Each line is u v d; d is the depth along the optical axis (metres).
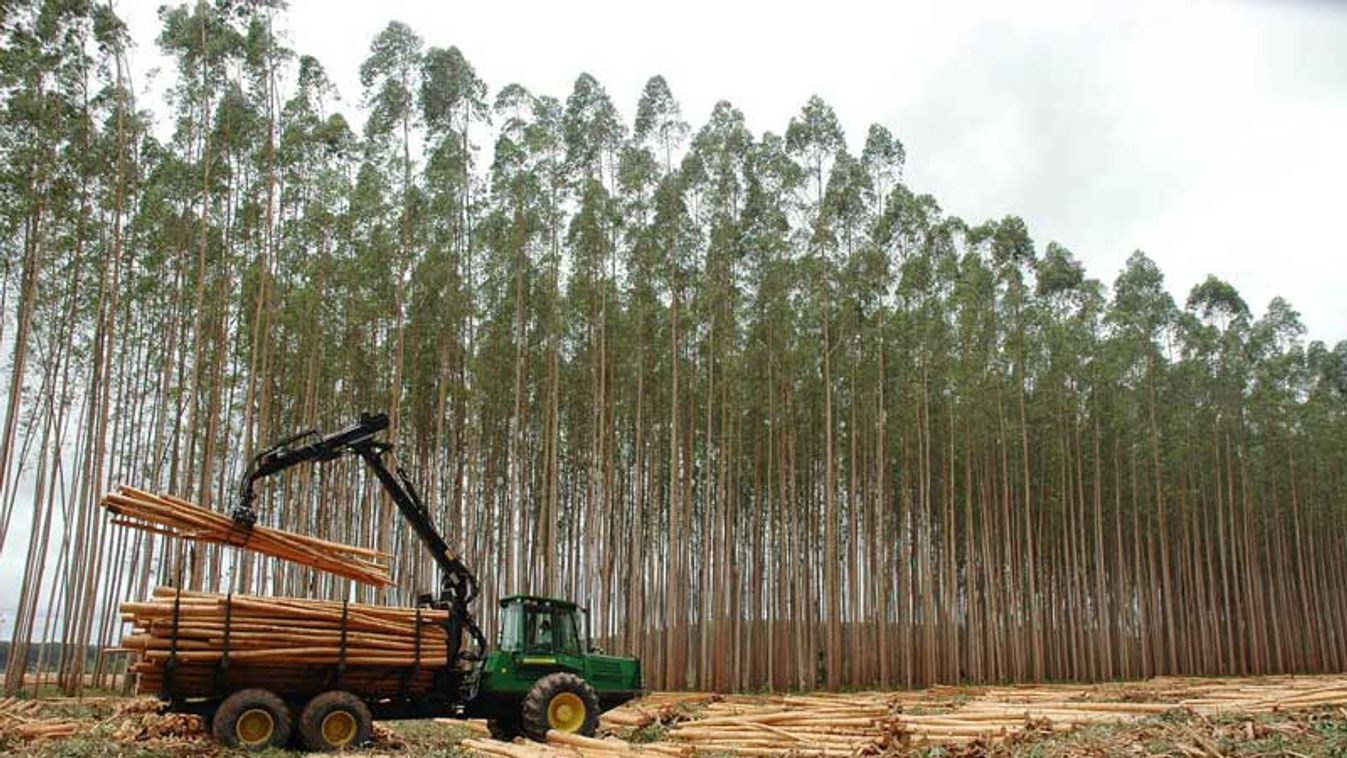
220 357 23.56
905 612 34.81
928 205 34.09
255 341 23.61
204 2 22.91
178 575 18.36
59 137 21.53
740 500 34.50
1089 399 41.66
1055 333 38.84
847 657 35.03
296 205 25.70
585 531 31.20
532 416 31.45
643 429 33.38
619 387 31.91
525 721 14.12
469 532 28.12
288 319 25.80
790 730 14.89
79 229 22.89
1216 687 23.66
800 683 30.50
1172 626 42.06
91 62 21.91
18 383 21.39
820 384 34.81
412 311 28.06
